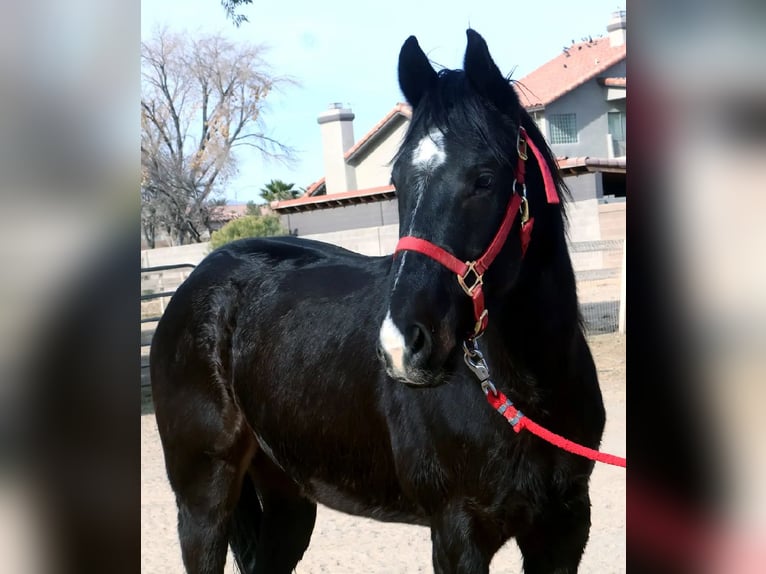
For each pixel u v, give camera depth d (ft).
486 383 7.50
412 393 8.40
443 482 8.17
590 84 78.13
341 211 71.51
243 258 11.41
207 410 10.97
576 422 8.07
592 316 35.09
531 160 7.83
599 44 87.40
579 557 8.22
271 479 11.45
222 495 10.96
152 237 91.66
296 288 10.55
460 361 7.86
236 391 10.84
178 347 11.27
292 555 11.48
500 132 7.38
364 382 9.21
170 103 90.84
